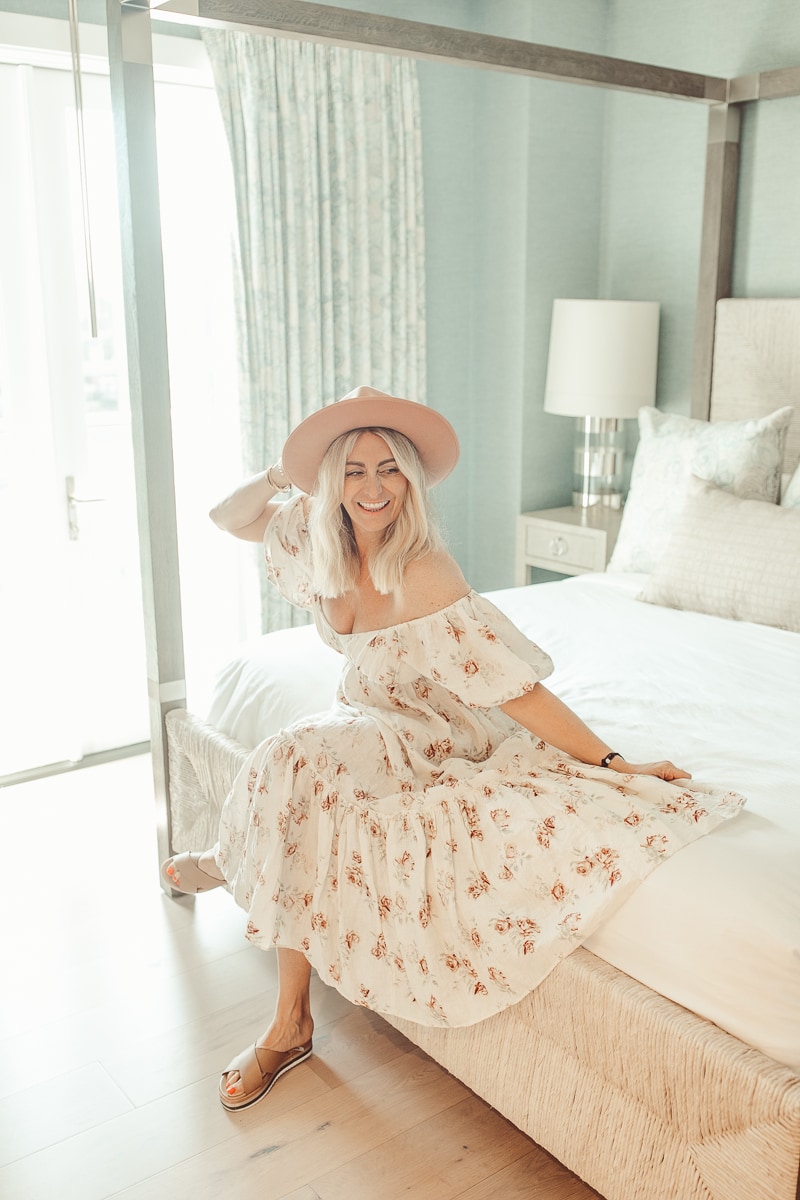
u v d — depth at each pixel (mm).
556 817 1736
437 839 1825
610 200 4129
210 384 3793
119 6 2238
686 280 3885
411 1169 1853
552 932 1679
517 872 1747
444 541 1938
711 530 2939
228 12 2252
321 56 3588
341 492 1850
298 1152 1896
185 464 3801
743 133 3531
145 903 2717
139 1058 2141
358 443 1833
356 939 1919
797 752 1984
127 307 2439
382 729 1912
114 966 2441
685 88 3279
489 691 1797
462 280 4266
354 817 1895
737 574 2836
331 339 3818
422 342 4109
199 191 3643
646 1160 1595
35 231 3270
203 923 2625
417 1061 2137
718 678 2412
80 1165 1871
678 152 3824
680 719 2170
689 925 1547
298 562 2129
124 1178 1840
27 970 2426
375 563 1829
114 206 3432
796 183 3416
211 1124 1967
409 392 4102
